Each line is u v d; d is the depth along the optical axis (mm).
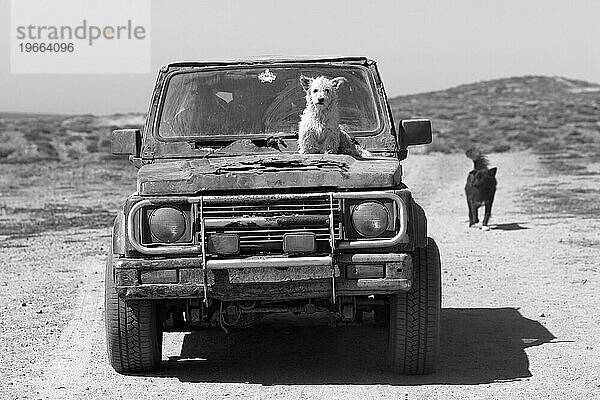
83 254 22172
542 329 13445
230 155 11766
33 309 15344
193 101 12250
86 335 13328
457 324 13922
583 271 18516
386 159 11273
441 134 92938
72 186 45031
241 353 12242
